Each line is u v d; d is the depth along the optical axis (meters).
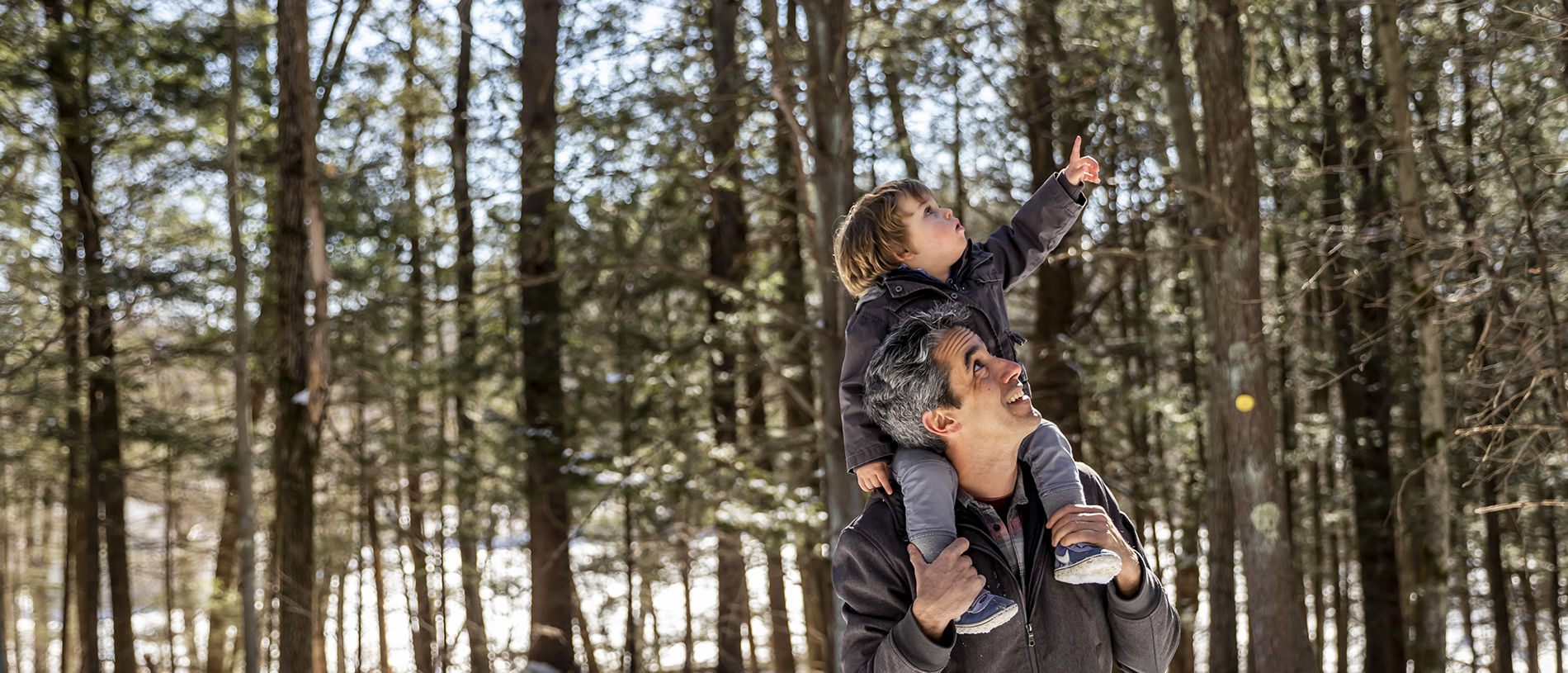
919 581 1.75
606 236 11.30
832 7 9.13
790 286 13.25
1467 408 9.20
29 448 15.25
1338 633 17.69
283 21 10.27
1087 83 11.73
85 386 14.97
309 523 10.26
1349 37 12.67
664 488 13.16
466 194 14.72
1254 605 8.86
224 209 16.12
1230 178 8.78
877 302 2.29
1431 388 8.96
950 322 1.94
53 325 14.47
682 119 10.26
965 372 1.86
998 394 1.85
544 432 14.23
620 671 17.42
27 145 13.70
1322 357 15.30
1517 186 6.98
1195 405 15.74
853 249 2.40
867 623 1.91
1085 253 8.98
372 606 22.39
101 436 14.79
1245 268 8.82
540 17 14.54
